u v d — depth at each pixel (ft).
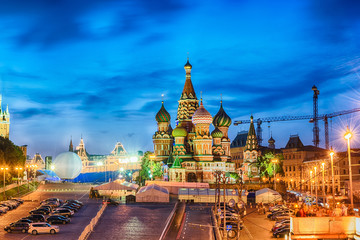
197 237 368.89
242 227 404.57
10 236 362.94
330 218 198.39
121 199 613.52
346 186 620.08
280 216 463.01
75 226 408.67
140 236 371.15
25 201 580.71
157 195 579.48
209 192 606.96
